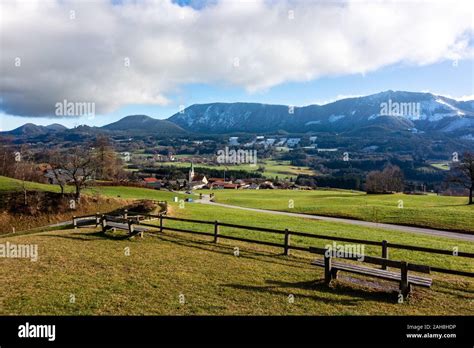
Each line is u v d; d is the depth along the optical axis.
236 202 80.12
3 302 10.73
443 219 40.25
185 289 12.05
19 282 12.54
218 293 11.73
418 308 10.84
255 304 10.88
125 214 27.81
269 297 11.44
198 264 15.26
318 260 13.98
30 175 82.69
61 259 15.75
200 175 166.25
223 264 15.34
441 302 11.33
